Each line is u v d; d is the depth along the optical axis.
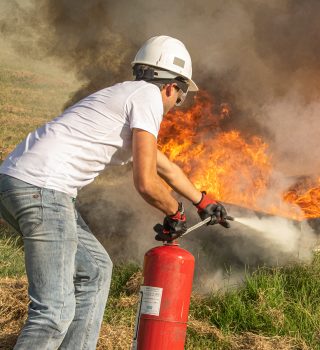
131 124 3.40
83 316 3.62
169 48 3.64
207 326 4.59
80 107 3.50
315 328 4.52
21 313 4.61
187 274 3.57
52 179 3.37
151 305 3.54
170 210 3.42
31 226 3.37
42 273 3.36
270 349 4.26
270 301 4.73
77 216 3.74
